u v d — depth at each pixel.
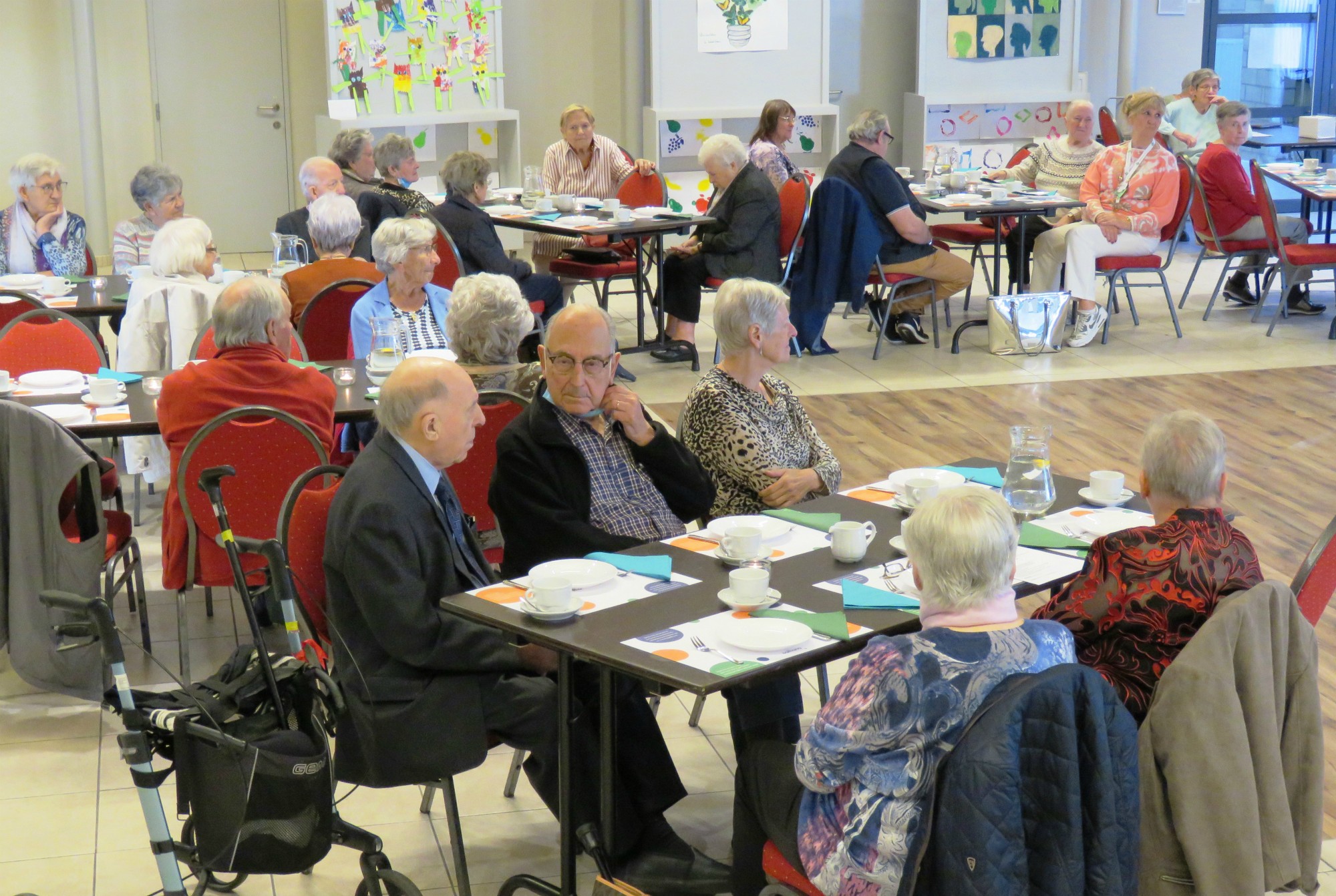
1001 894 1.74
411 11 9.15
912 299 7.24
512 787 3.04
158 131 9.45
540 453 2.86
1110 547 2.29
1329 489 4.94
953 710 1.88
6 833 2.86
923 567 1.98
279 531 2.66
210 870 2.26
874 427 5.74
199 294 4.50
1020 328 6.93
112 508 4.66
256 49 9.53
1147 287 8.52
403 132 9.32
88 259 6.11
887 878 1.89
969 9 10.27
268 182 9.77
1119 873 1.83
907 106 10.48
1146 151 7.07
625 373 6.63
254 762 2.17
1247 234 7.49
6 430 3.16
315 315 4.66
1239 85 11.00
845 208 6.59
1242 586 2.22
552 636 2.19
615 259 7.03
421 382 2.48
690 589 2.42
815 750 1.95
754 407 3.22
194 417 3.26
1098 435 5.59
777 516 2.83
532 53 10.05
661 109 9.80
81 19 8.86
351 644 2.46
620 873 2.49
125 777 3.11
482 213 6.11
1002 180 7.99
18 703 3.48
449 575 2.50
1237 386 6.32
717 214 6.68
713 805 2.97
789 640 2.14
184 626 3.38
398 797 3.04
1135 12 10.33
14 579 3.23
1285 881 2.09
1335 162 9.80
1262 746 2.07
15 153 9.01
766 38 9.91
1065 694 1.79
